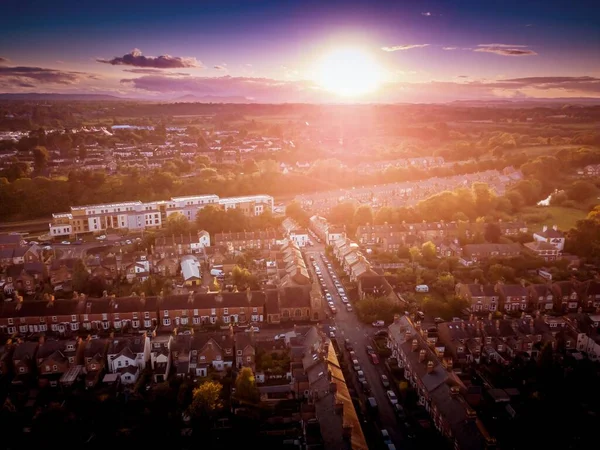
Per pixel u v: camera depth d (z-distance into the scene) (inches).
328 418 4677.7
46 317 7135.8
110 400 5565.9
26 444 4945.9
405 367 6067.9
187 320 7381.9
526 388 5782.5
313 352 5915.4
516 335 6545.3
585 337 6510.8
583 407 5472.4
